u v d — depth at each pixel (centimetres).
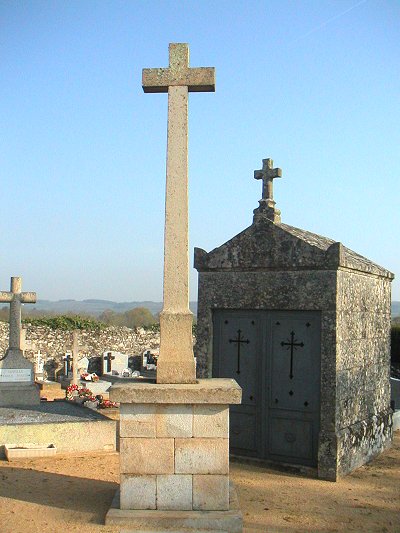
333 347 821
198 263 941
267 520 625
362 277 938
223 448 584
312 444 841
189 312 624
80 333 2394
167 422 587
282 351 877
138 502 582
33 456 894
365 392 934
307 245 845
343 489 764
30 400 1199
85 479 760
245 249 901
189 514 571
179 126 644
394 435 1138
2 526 575
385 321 1048
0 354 2222
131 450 586
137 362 2475
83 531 557
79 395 1359
